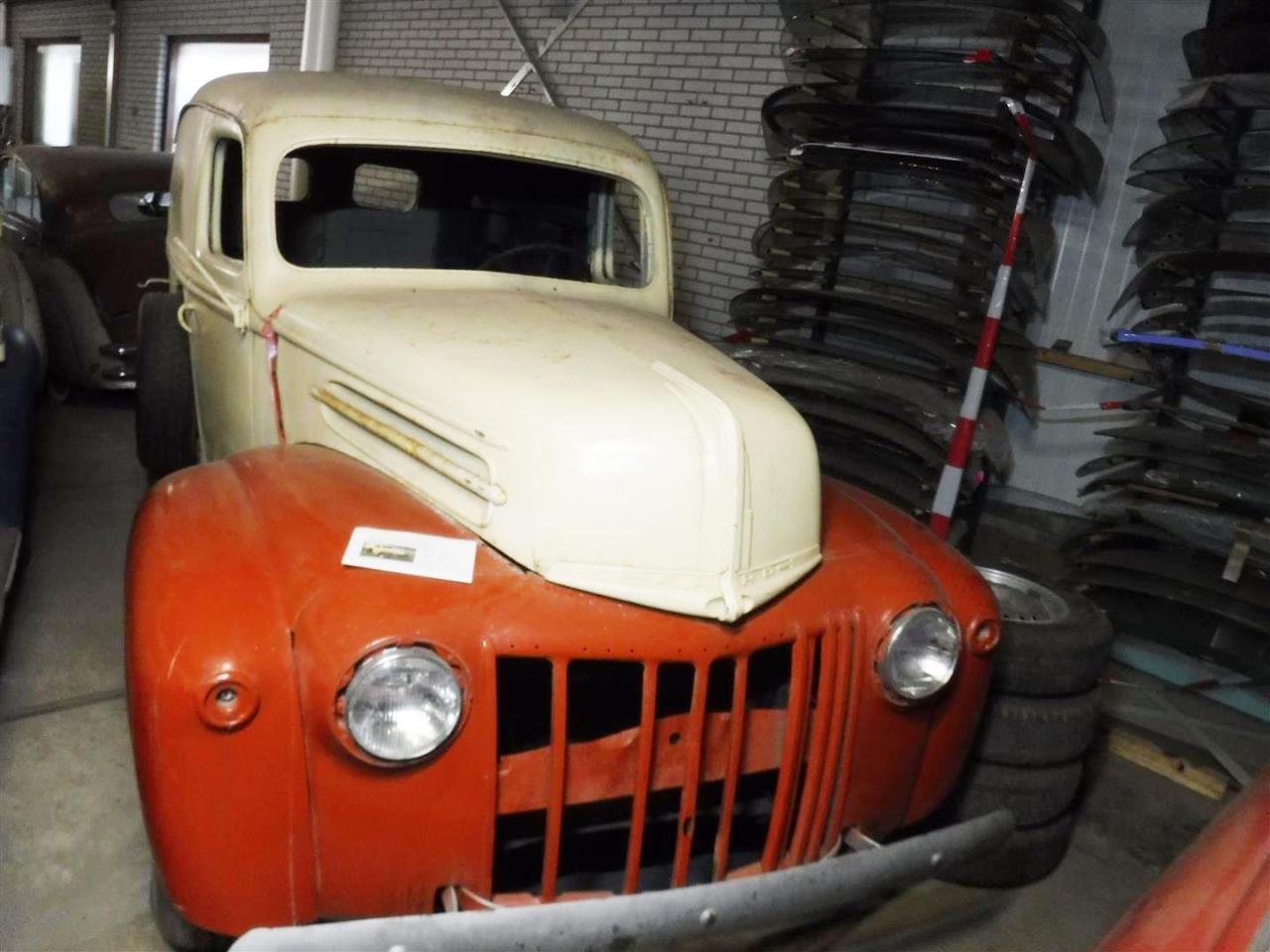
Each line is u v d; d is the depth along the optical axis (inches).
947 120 162.4
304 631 61.0
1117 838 111.2
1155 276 156.7
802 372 173.6
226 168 119.2
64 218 209.5
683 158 237.8
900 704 75.8
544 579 66.9
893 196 186.1
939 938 91.4
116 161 223.3
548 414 69.2
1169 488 148.2
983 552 177.8
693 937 62.1
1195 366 161.9
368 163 109.5
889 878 69.4
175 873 61.2
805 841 74.3
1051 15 159.5
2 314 147.3
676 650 66.7
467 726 62.4
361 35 326.0
